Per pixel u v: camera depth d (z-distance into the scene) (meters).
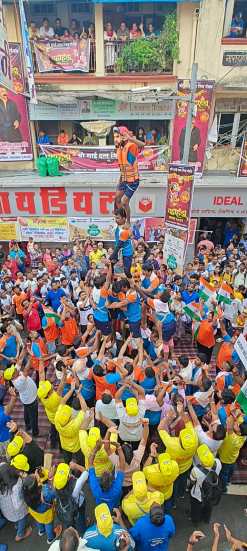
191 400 6.47
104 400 5.93
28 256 15.01
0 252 15.35
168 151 15.42
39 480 5.08
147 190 14.48
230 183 14.28
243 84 14.30
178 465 5.48
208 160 15.88
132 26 14.59
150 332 8.27
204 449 5.24
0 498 5.26
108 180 14.48
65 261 12.69
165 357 7.54
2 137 15.13
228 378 7.04
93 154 15.40
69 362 7.04
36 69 14.70
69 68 14.52
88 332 8.49
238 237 15.84
